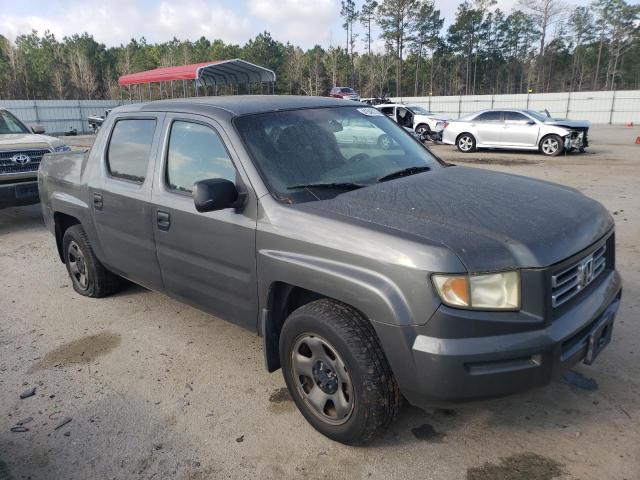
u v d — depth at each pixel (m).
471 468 2.67
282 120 3.42
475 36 80.38
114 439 3.02
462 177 3.38
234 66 24.45
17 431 3.12
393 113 23.66
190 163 3.49
